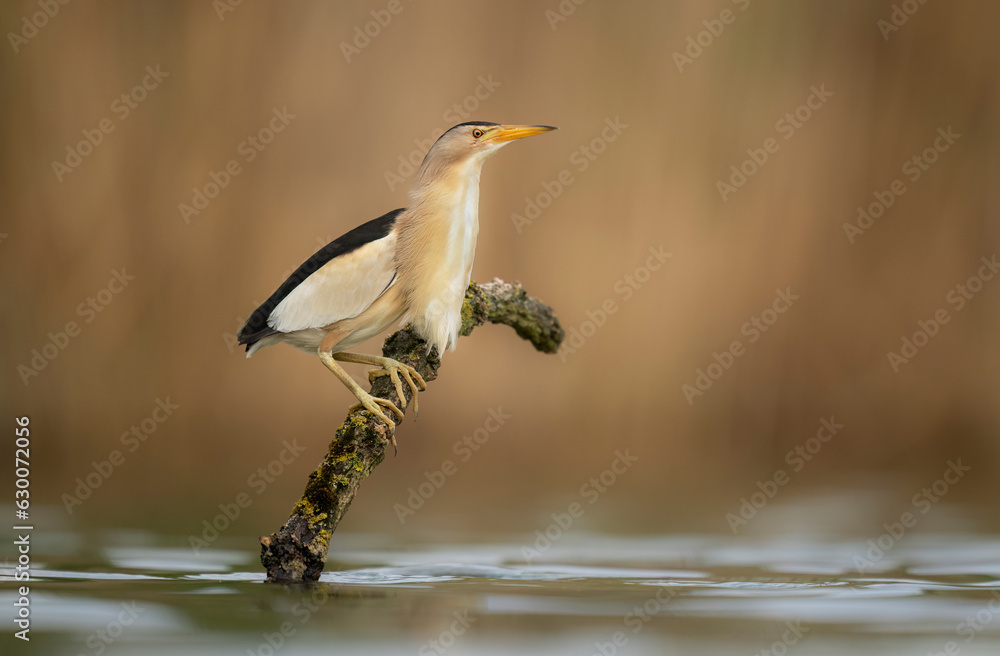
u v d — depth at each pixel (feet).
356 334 25.81
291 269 50.52
